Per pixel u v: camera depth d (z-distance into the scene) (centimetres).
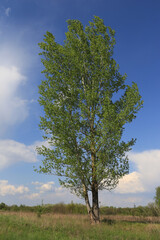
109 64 1883
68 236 1056
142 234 1196
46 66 1847
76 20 2017
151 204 2288
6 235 906
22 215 1758
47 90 1786
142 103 1714
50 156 1659
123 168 1611
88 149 1698
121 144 1658
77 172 1634
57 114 1708
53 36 2011
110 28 1953
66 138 1641
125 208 2859
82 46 1886
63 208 2641
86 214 2373
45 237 960
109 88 1852
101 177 1622
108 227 1387
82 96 1764
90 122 1784
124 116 1662
